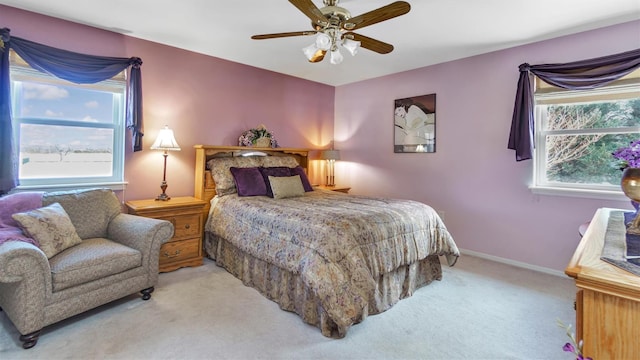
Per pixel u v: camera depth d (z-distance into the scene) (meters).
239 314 2.34
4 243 1.95
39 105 2.89
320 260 2.14
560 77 3.08
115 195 3.00
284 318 2.30
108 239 2.72
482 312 2.42
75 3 2.60
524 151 3.24
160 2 2.57
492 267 3.42
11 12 2.66
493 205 3.65
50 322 1.97
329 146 5.36
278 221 2.61
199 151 3.67
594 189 3.08
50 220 2.28
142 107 3.34
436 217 2.97
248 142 4.16
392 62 4.05
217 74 3.96
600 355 0.86
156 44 3.45
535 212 3.36
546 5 2.54
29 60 2.68
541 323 2.26
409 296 2.69
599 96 2.97
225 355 1.86
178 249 3.22
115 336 2.02
